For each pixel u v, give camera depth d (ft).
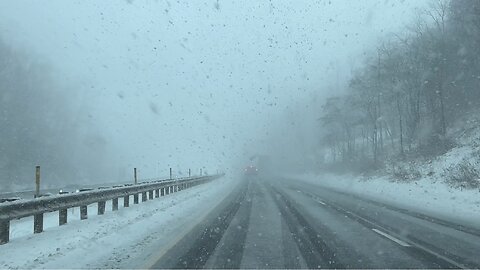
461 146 101.91
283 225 43.50
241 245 32.68
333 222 45.70
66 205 39.17
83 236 34.86
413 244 33.06
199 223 44.78
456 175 79.66
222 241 34.35
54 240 33.01
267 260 27.63
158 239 34.99
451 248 31.48
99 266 25.70
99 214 49.60
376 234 37.70
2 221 30.50
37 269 24.76
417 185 87.86
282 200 74.79
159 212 53.88
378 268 25.48
